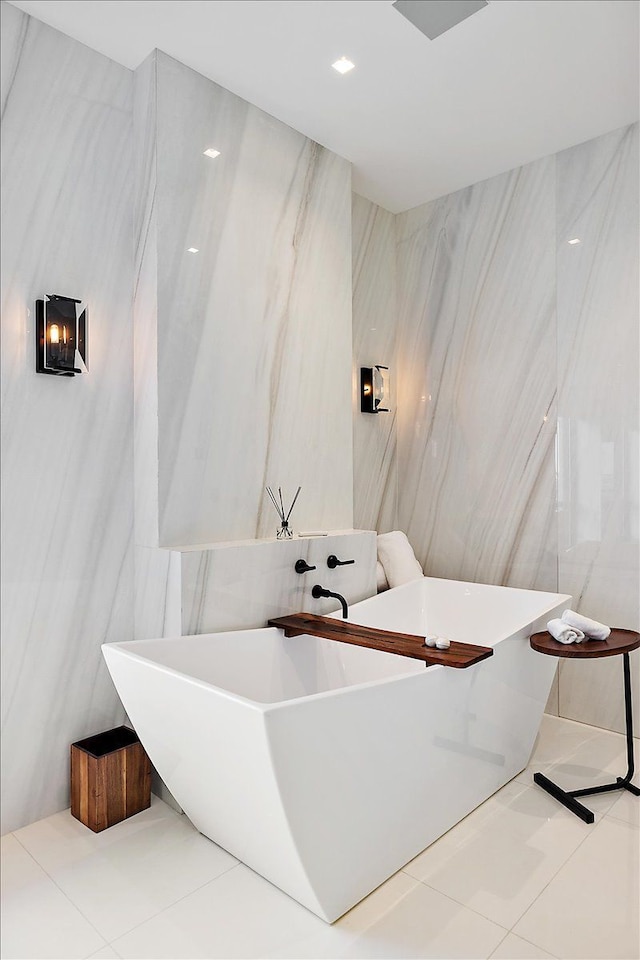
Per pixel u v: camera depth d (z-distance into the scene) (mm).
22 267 2271
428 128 3033
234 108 2730
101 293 2486
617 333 3086
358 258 3760
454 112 2902
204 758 1786
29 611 2301
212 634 2328
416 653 2186
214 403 2635
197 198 2576
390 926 1752
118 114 2535
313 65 2549
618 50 2477
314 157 3125
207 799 1937
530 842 2133
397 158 3322
